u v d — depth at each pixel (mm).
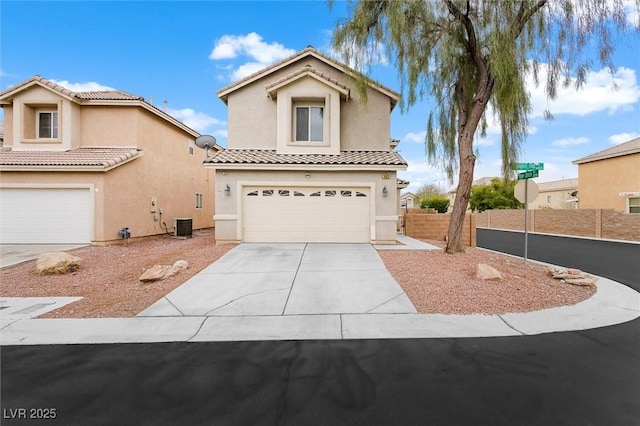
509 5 9523
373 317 6055
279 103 14445
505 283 7992
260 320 5961
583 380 3965
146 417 3342
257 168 13297
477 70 11344
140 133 16844
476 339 5164
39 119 16219
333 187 13602
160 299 7035
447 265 9641
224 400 3607
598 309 6586
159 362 4469
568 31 9820
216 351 4797
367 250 12008
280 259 10594
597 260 13055
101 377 4086
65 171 14227
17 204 14242
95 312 6320
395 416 3318
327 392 3744
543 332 5438
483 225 36281
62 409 3475
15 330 5523
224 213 13484
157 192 18312
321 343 5043
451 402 3537
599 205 26109
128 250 13094
